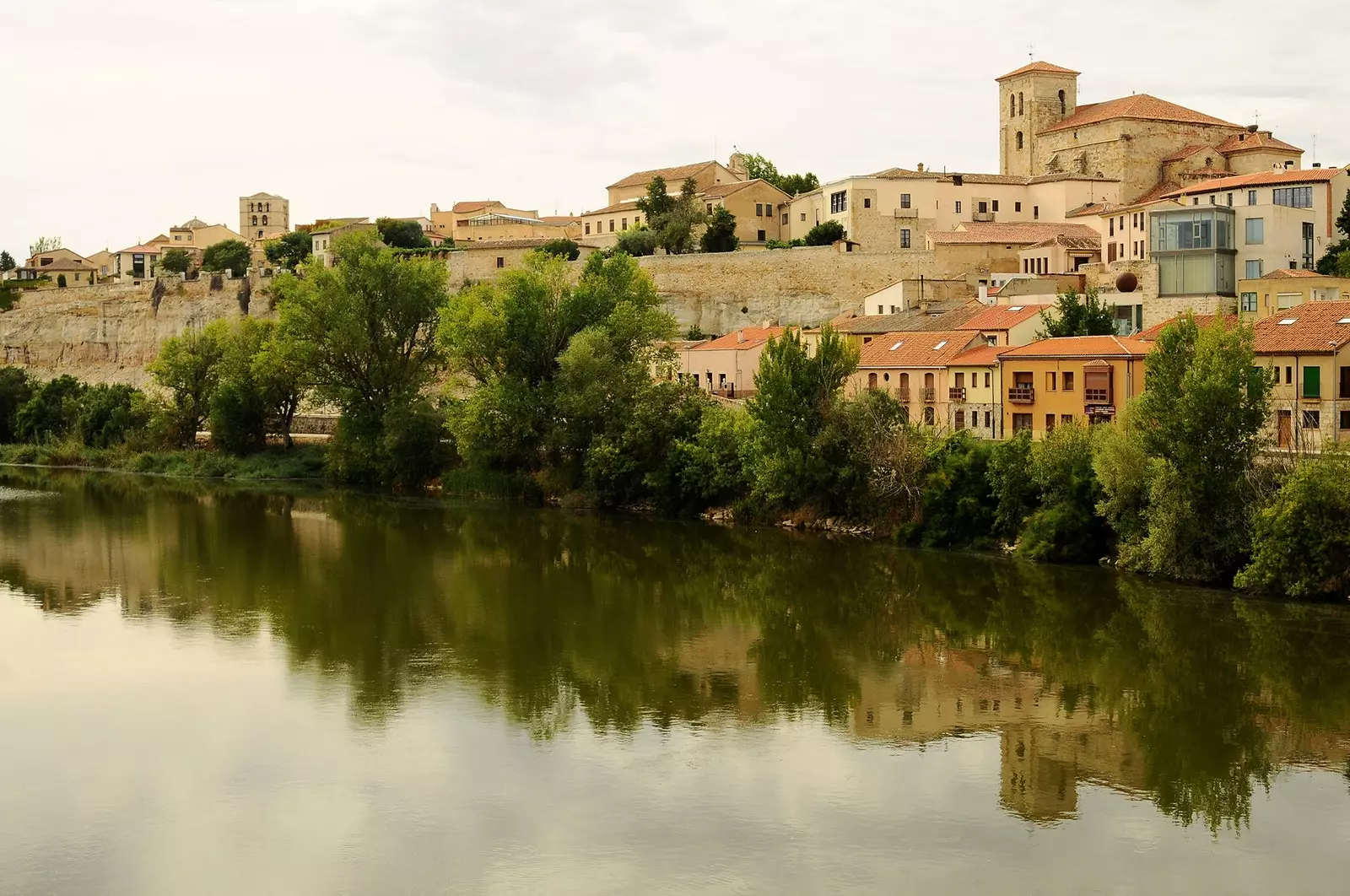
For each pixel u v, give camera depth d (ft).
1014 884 115.65
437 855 120.78
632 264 356.18
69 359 607.78
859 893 113.80
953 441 257.55
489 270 523.29
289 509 319.27
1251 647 178.50
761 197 520.42
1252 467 208.74
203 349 426.10
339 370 365.61
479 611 207.41
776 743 148.05
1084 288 363.97
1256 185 352.90
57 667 174.40
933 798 133.08
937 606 206.80
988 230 433.48
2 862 119.34
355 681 169.37
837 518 269.03
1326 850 122.01
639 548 258.37
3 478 391.86
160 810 129.80
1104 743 148.05
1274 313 274.36
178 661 177.88
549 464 331.36
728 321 456.45
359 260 364.38
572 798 132.67
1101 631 189.26
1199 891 114.73
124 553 255.09
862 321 360.69
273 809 130.11
